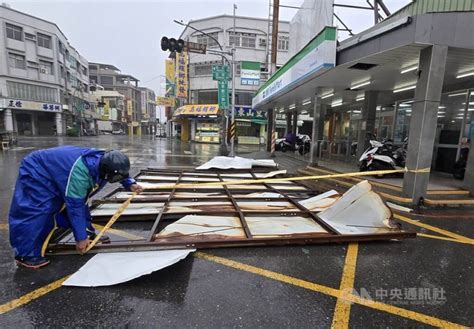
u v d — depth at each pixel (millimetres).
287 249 3328
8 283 2492
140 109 79625
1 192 5754
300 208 4539
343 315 2201
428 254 3330
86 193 2709
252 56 27422
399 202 5543
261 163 8453
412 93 10070
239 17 27047
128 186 3264
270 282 2637
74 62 40344
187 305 2256
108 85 68188
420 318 2191
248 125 28312
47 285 2469
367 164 8258
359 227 3881
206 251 3201
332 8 7785
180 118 30703
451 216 4895
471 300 2443
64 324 2018
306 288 2559
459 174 7555
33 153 2756
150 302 2279
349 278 2744
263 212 4285
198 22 28250
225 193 5625
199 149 20125
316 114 9805
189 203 4828
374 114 10234
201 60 28641
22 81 30703
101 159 2672
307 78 8055
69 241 3172
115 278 2486
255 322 2086
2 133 15836
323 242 3467
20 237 2658
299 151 16969
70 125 37750
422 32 4855
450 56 5559
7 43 29188
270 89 12758
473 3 4824
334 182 7820
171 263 2719
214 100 28766
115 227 3885
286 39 27328
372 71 7156
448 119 8359
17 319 2055
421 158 5320
